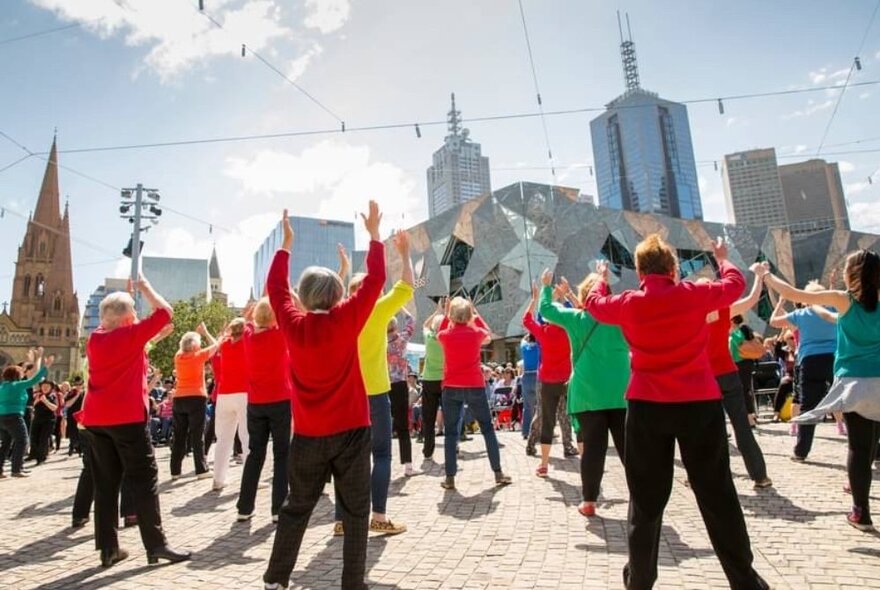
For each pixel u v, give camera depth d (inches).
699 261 1822.1
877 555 142.3
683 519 184.5
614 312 122.7
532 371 398.6
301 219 3533.5
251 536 187.6
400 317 1465.3
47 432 491.2
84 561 168.7
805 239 2362.2
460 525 185.2
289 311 126.1
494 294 1598.2
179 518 216.4
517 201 1589.6
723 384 220.7
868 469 163.2
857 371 157.1
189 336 321.7
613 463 283.3
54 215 3946.9
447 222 1745.8
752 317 1866.4
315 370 120.3
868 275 158.1
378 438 184.1
